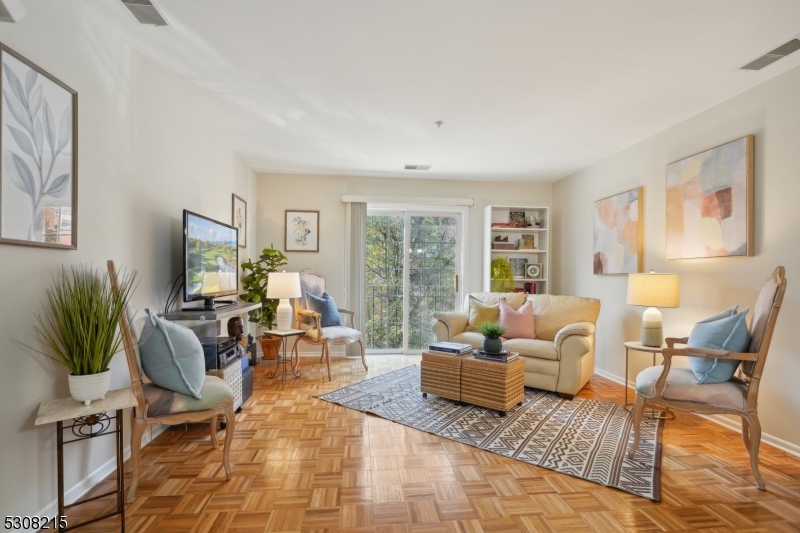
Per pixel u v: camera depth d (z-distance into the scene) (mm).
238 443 2564
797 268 2492
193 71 2609
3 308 1525
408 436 2691
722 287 3002
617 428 2855
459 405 3328
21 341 1606
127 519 1759
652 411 3189
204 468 2229
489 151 4270
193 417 2039
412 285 5605
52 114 1733
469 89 2809
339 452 2443
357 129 3627
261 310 4777
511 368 3158
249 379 3486
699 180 3170
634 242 3922
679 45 2238
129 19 2068
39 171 1662
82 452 1962
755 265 2754
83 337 1689
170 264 2902
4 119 1489
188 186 3174
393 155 4441
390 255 5609
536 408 3285
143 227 2535
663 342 3357
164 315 2613
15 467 1577
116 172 2242
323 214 5402
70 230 1853
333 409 3223
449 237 5672
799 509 1872
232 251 3684
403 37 2176
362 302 5363
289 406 3291
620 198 4137
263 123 3506
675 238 3412
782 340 2564
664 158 3592
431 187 5598
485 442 2598
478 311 4461
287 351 5293
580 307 4141
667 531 1703
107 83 2146
